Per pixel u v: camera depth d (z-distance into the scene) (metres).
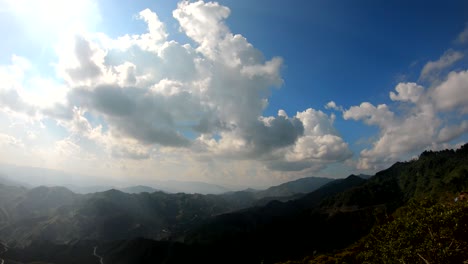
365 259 52.84
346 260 92.56
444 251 35.94
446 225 39.28
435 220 40.31
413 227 42.50
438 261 36.19
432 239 38.38
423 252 38.06
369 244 55.69
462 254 35.75
